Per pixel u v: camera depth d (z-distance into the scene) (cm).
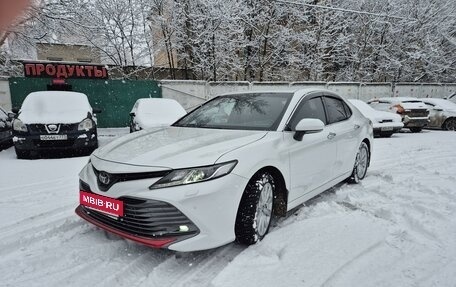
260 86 1386
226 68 1541
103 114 1191
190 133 309
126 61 1471
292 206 302
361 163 462
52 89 1105
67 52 1736
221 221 229
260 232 264
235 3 1380
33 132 605
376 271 222
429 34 1922
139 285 212
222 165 232
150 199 220
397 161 614
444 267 229
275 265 229
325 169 353
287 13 1636
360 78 1902
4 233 285
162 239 222
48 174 499
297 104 337
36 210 343
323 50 1719
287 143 293
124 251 257
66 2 1037
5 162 593
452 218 314
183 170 224
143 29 1444
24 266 234
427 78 2033
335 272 220
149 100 883
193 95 1297
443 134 1107
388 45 1895
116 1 1361
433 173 506
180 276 222
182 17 1428
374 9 1842
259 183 257
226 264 238
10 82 1073
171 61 1526
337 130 379
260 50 1645
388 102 1191
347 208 345
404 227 296
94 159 272
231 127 322
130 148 271
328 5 1727
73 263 238
